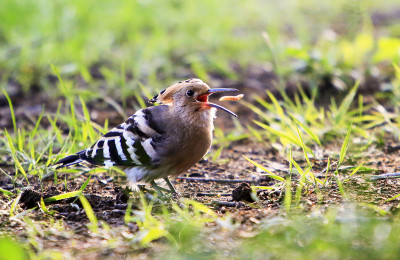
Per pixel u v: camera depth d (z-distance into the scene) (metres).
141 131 8.90
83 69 15.12
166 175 9.13
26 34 18.22
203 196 9.06
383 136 11.88
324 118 12.83
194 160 9.12
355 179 9.26
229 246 6.80
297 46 16.03
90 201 8.59
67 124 13.32
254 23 22.06
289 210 7.78
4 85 15.61
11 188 9.63
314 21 22.11
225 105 14.66
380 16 23.42
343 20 21.45
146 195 9.05
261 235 6.86
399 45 15.64
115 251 6.85
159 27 20.12
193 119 8.87
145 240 6.92
